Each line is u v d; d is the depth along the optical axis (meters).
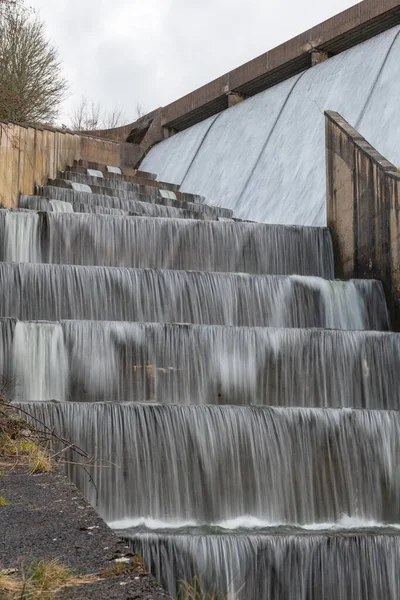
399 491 13.45
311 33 35.69
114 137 46.41
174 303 17.67
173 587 9.93
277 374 15.87
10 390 14.44
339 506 12.99
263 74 38.31
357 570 10.70
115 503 11.74
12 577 4.87
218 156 37.22
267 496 12.61
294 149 32.00
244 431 12.69
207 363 15.61
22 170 26.25
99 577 4.87
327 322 18.38
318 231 21.17
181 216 27.22
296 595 10.38
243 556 10.23
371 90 30.28
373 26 33.53
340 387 16.14
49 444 10.18
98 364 15.13
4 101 35.25
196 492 12.23
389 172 18.53
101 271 17.39
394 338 16.64
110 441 11.89
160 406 12.34
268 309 18.11
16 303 16.69
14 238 19.42
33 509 6.41
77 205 24.06
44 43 39.12
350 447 13.28
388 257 18.59
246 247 20.73
